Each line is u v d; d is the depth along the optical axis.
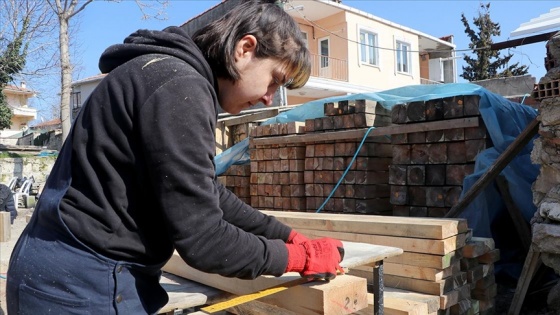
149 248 1.25
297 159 6.60
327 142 6.16
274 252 1.37
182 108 1.18
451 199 4.89
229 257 1.24
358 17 19.08
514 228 5.13
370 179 5.76
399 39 20.91
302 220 3.39
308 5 17.66
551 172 3.89
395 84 20.69
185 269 2.09
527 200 4.78
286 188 6.77
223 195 1.60
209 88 1.27
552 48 3.92
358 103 5.79
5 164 17.77
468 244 3.27
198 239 1.18
